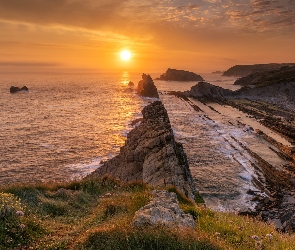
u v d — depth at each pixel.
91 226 11.79
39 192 18.03
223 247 8.53
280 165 53.50
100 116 103.00
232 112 114.56
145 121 57.22
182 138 72.81
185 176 33.44
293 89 154.38
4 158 54.72
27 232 10.69
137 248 8.09
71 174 47.91
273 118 95.50
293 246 9.88
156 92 169.00
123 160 44.28
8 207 11.77
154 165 36.22
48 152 59.28
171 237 8.52
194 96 165.62
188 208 14.34
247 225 12.56
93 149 62.31
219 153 60.75
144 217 10.60
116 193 19.45
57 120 93.12
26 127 81.25
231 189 43.12
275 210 34.97
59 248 9.33
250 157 58.03
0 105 123.19
